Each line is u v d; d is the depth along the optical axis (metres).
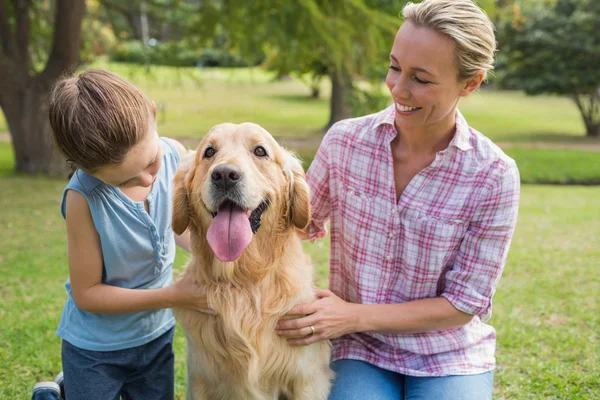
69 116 2.24
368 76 14.23
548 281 5.70
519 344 4.16
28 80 11.87
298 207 2.85
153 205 2.79
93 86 2.30
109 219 2.61
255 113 24.67
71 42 11.65
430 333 2.84
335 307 2.72
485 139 2.73
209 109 24.91
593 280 5.75
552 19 20.56
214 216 2.66
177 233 2.83
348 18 11.41
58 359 3.94
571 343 4.16
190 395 2.89
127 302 2.62
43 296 5.16
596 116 20.73
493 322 4.61
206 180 2.62
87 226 2.57
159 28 14.41
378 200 2.79
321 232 3.20
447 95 2.51
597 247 7.02
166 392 3.09
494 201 2.66
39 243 7.00
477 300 2.73
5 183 10.95
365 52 11.66
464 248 2.76
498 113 26.77
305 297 2.75
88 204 2.55
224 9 12.09
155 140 2.47
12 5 12.55
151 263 2.84
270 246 2.75
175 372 3.83
